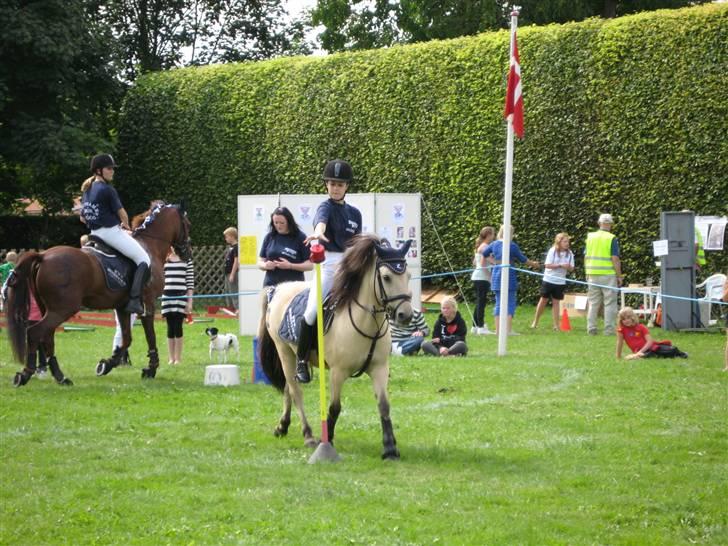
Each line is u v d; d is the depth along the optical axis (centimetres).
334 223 1037
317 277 964
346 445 1047
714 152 2292
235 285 2647
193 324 2473
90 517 778
